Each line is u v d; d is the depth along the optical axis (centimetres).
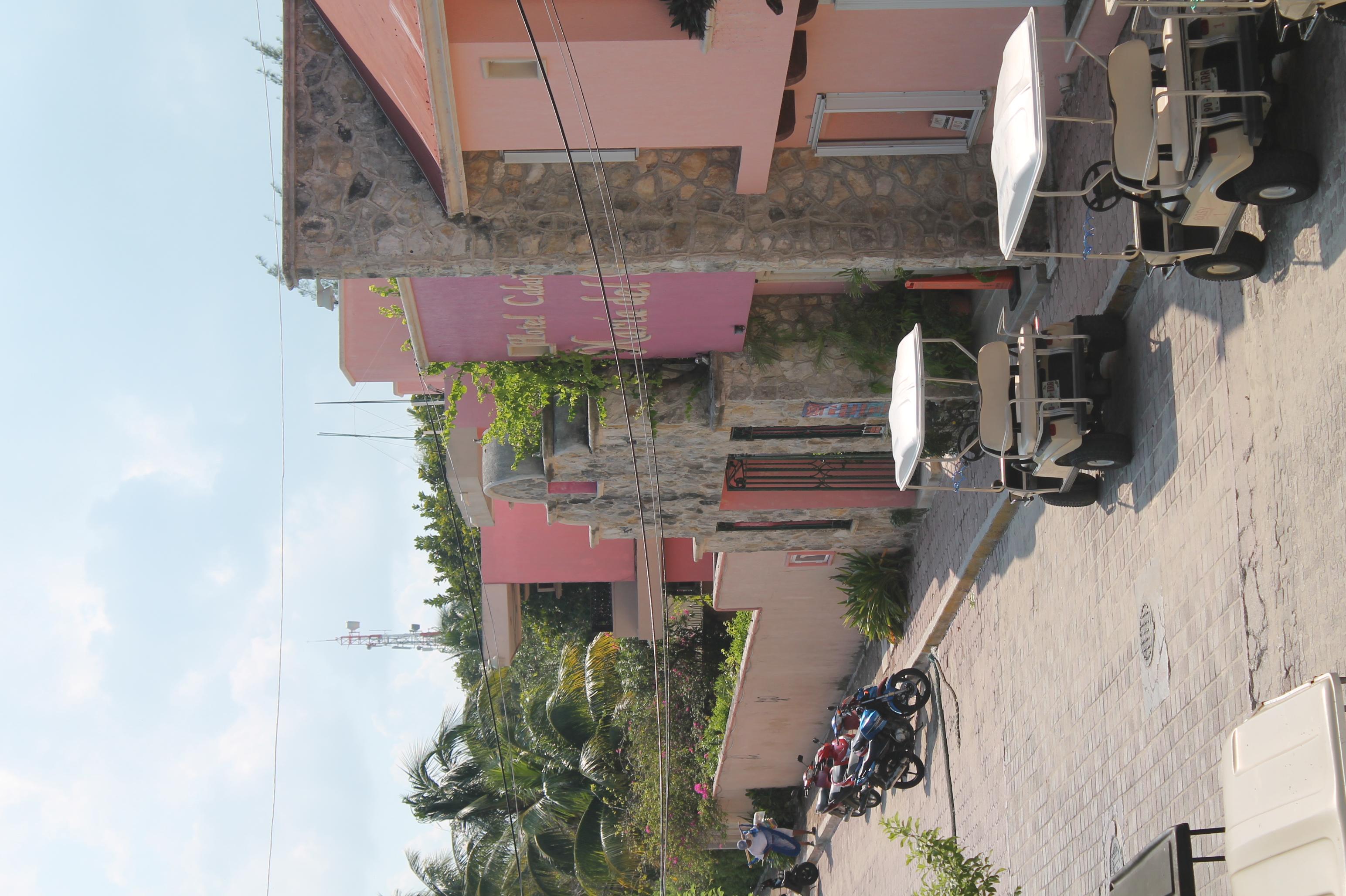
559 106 1048
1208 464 934
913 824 1246
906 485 1173
